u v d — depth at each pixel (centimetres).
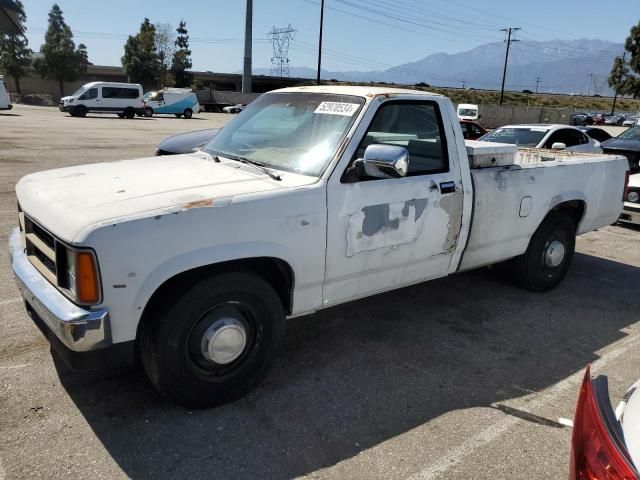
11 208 770
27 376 344
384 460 284
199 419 311
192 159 404
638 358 413
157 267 279
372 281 382
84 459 273
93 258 264
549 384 369
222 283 303
